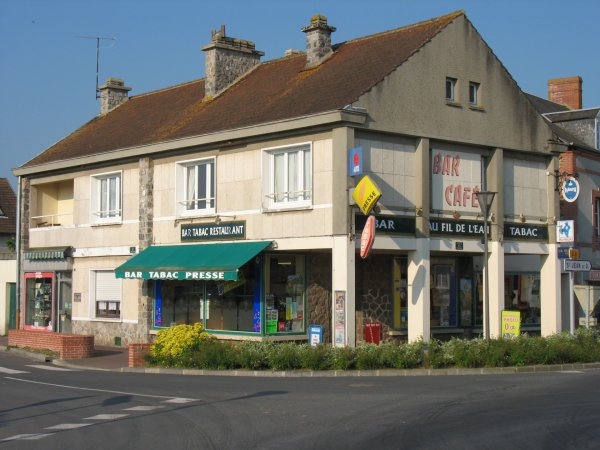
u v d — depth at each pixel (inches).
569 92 1706.4
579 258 1208.8
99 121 1405.0
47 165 1280.8
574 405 553.6
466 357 827.4
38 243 1331.2
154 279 1064.8
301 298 994.1
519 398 592.1
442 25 997.2
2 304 1432.1
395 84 935.0
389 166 938.7
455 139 996.6
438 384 692.7
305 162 940.0
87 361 978.7
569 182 1107.9
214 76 1184.2
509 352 850.1
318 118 895.7
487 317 879.1
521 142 1080.2
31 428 502.3
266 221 968.9
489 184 1050.7
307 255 1002.7
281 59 1204.5
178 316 1077.8
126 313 1155.3
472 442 430.6
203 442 444.8
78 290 1240.8
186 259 1011.3
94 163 1206.9
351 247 884.0
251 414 537.3
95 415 547.5
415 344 847.7
